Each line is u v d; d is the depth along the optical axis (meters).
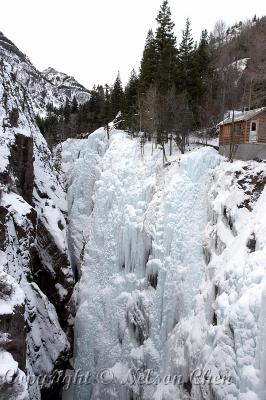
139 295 26.34
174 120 34.59
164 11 44.56
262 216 17.86
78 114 75.31
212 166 25.59
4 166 25.19
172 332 22.91
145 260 27.64
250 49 53.19
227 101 43.41
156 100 36.53
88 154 45.38
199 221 24.23
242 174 21.61
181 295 22.69
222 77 46.66
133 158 33.66
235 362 14.56
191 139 38.84
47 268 29.83
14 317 14.48
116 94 59.22
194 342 19.33
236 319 14.70
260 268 15.13
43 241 30.55
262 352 13.19
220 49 59.34
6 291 15.09
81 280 32.94
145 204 29.30
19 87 44.81
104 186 34.66
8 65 45.09
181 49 45.50
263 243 16.25
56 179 44.50
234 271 16.98
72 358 30.36
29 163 30.59
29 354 20.17
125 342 26.77
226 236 20.41
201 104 40.47
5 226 21.11
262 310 13.60
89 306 30.66
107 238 31.98
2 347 13.23
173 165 28.23
